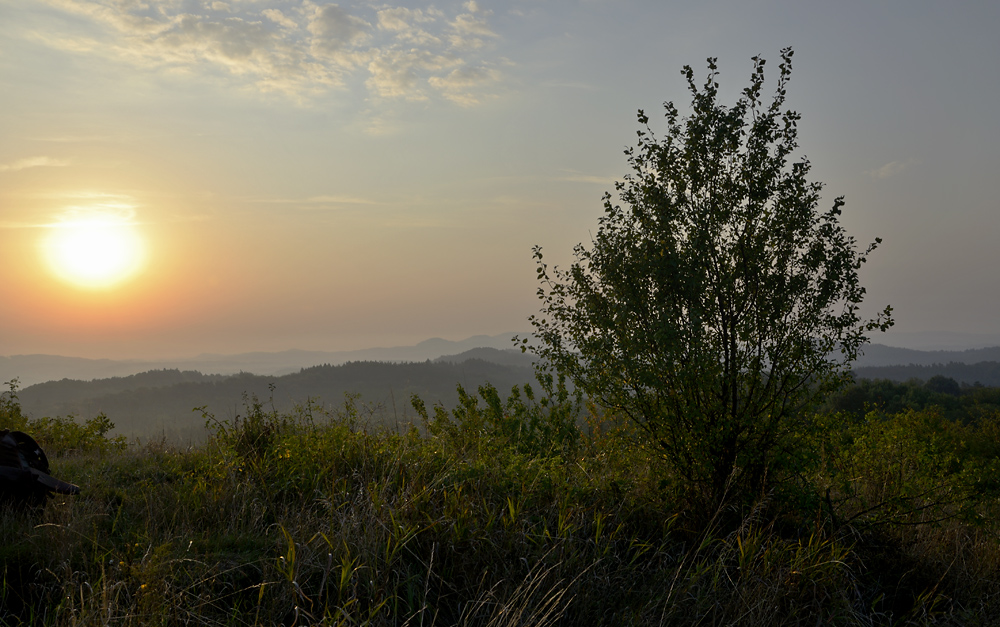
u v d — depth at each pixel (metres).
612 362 5.72
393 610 3.74
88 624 3.07
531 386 8.64
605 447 6.68
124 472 6.59
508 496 5.32
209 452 6.87
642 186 5.91
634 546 4.87
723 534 5.06
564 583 4.05
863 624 4.25
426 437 7.84
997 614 4.60
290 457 6.11
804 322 5.47
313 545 4.16
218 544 4.22
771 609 4.00
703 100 5.72
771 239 5.75
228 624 3.35
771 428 5.34
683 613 4.03
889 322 5.32
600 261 5.88
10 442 4.83
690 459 5.50
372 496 4.80
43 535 4.09
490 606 3.79
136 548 3.89
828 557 4.80
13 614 3.33
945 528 5.95
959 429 15.84
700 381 5.27
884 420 9.50
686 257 5.55
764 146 5.64
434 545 4.15
